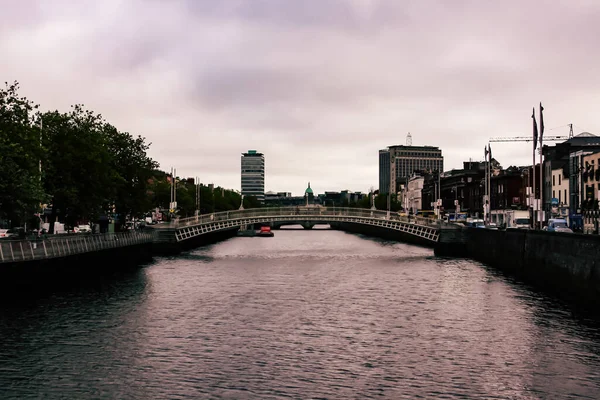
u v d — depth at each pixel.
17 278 47.53
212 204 183.12
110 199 78.50
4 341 35.22
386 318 42.28
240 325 39.88
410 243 143.12
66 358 31.84
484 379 28.78
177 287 57.41
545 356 32.44
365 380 28.64
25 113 53.88
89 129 72.25
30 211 54.34
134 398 26.19
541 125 67.94
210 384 27.97
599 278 42.78
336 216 100.75
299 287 57.78
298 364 31.09
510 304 47.44
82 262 61.12
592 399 26.23
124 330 38.16
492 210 149.88
